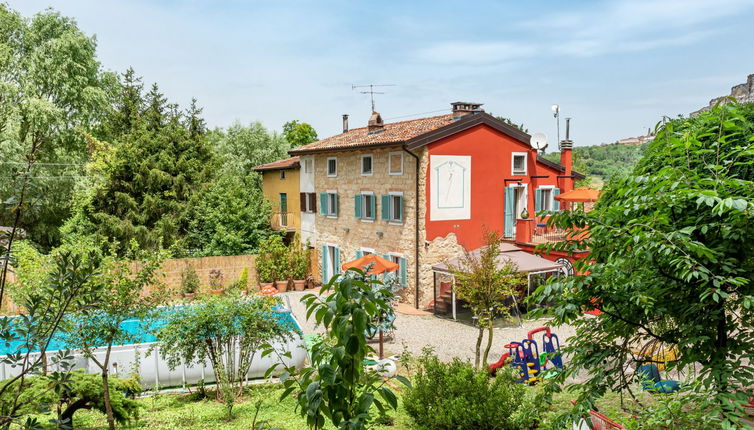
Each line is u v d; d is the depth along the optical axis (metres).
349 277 2.78
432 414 9.23
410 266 22.27
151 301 10.26
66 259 4.08
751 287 4.47
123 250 28.89
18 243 11.81
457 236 22.28
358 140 25.05
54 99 31.34
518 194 23.98
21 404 3.73
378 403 2.87
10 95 28.47
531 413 5.86
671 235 4.25
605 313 5.15
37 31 30.84
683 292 4.94
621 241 4.91
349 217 25.95
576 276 4.96
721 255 4.38
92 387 8.81
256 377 14.03
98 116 32.69
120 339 9.58
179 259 26.66
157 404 11.95
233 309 12.20
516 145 23.50
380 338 15.18
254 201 30.83
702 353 4.66
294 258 27.58
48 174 29.95
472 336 18.09
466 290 13.41
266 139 44.50
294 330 13.67
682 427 4.53
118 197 30.00
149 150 31.97
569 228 5.48
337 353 2.66
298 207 31.02
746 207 4.12
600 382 5.22
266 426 4.00
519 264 19.70
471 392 9.16
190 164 32.91
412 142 20.80
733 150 4.91
